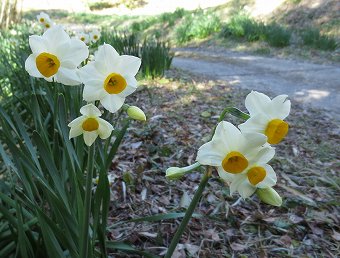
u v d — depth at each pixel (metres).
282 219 0.48
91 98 0.20
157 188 0.53
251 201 0.52
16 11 2.21
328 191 0.56
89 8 4.43
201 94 0.99
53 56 0.20
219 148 0.18
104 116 0.44
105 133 0.21
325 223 0.48
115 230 0.43
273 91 1.08
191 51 2.00
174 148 0.66
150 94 0.91
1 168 0.41
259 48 1.89
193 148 0.66
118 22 3.34
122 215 0.47
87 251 0.25
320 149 0.70
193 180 0.56
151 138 0.69
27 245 0.28
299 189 0.56
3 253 0.29
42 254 0.30
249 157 0.18
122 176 0.55
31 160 0.28
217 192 0.53
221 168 0.18
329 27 1.97
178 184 0.55
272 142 0.18
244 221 0.47
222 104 0.91
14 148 0.25
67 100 0.39
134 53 1.08
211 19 2.39
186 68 1.38
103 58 0.19
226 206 0.50
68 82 0.20
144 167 0.59
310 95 1.05
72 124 0.20
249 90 1.07
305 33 1.85
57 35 0.20
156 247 0.41
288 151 0.69
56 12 3.94
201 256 0.40
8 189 0.28
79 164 0.32
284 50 1.78
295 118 0.87
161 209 0.48
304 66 1.45
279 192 0.55
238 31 2.13
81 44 0.20
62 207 0.25
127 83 0.20
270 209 0.50
